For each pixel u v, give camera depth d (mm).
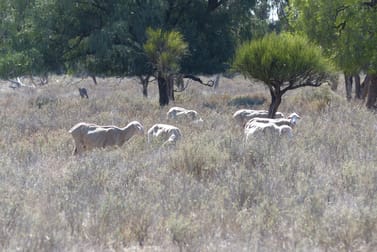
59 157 44188
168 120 66188
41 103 100250
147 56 93938
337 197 30547
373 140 47031
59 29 101000
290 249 23406
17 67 97188
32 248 23141
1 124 66438
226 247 23547
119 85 163250
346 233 24641
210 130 53500
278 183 32469
